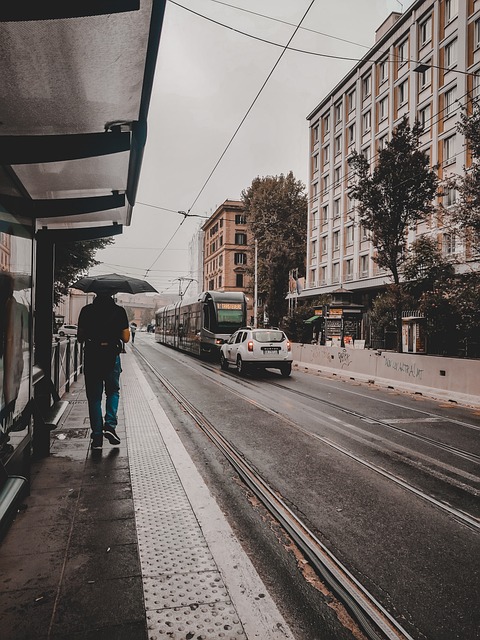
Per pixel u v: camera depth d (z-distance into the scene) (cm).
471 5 2873
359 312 2845
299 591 287
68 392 1038
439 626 257
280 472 529
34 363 554
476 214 1402
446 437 732
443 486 494
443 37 3119
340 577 303
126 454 548
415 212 1773
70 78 307
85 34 261
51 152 357
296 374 1772
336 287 4203
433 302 1912
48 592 268
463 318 1786
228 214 6681
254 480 496
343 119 4256
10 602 258
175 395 1081
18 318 381
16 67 295
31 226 437
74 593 268
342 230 4194
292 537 360
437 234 2575
